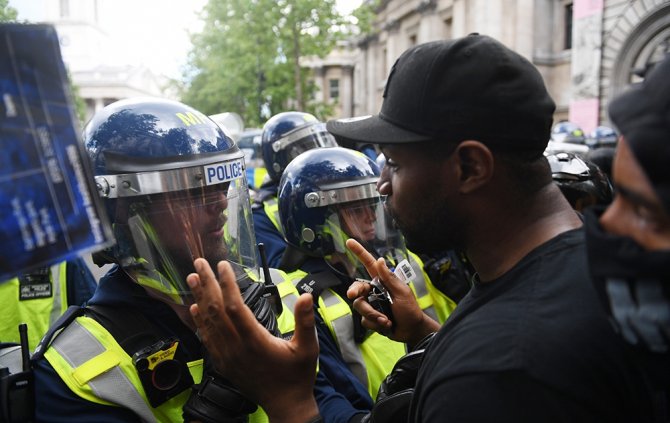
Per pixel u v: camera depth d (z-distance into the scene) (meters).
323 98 34.69
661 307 0.57
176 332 1.26
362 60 29.53
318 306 1.77
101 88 20.41
